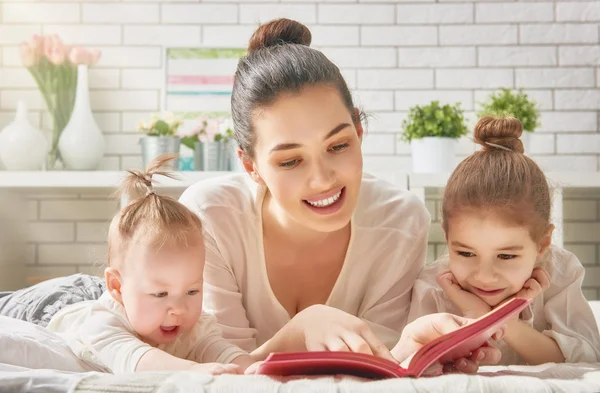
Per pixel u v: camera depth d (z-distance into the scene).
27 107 3.54
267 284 1.50
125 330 1.27
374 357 0.93
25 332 1.23
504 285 1.30
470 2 3.55
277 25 1.43
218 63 3.57
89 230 3.51
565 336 1.35
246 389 0.86
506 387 0.88
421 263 1.55
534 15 3.55
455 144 3.24
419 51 3.55
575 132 3.54
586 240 3.49
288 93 1.23
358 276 1.51
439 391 0.86
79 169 3.29
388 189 1.58
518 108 3.21
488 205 1.27
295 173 1.24
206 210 1.47
